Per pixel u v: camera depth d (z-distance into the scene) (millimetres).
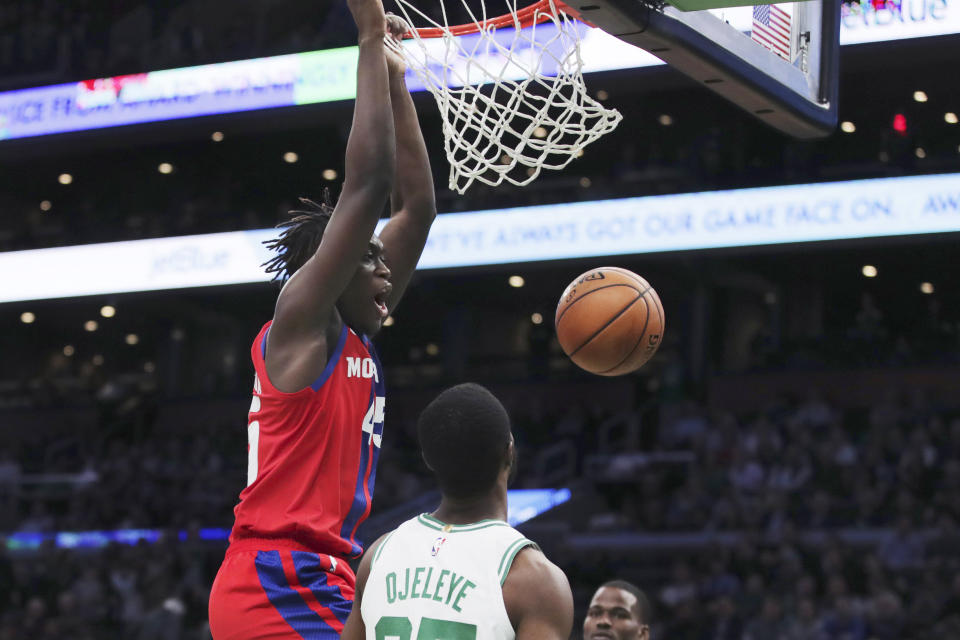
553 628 1922
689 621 9695
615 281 2766
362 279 2359
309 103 13695
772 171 12523
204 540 13250
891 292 17781
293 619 2164
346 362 2307
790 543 10195
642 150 16406
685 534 11383
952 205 11594
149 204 19234
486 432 2004
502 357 18031
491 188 14414
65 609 11758
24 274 16016
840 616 8945
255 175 18891
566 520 12961
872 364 14578
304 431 2227
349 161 2258
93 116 14859
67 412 19078
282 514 2207
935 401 14062
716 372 15508
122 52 15898
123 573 12352
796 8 3539
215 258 15094
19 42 15938
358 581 2076
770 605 9234
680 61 3088
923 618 8828
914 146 13344
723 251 12484
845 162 15398
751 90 3260
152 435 18203
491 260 13562
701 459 12820
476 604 1928
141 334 21719
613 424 14625
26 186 19609
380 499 13641
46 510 15555
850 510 10867
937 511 10430
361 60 2338
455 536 2002
